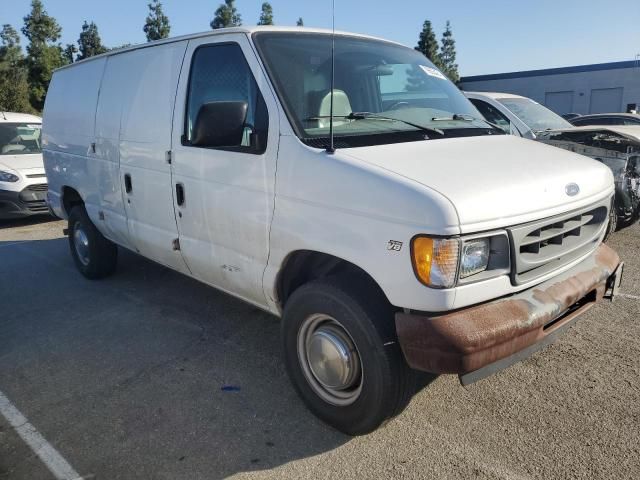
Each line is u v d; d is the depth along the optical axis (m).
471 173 2.73
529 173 2.87
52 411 3.46
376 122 3.37
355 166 2.76
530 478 2.74
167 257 4.34
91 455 3.03
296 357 3.24
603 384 3.58
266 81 3.25
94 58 5.27
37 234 8.57
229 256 3.61
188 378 3.81
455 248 2.44
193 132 3.20
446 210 2.42
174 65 4.01
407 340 2.57
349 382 2.96
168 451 3.04
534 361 3.89
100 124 4.96
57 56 39.78
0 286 5.93
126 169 4.58
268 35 3.50
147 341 4.43
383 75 3.81
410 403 3.41
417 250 2.48
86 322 4.85
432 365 2.54
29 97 36.31
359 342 2.80
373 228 2.64
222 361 4.05
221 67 3.59
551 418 3.22
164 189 4.10
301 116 3.15
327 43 3.72
